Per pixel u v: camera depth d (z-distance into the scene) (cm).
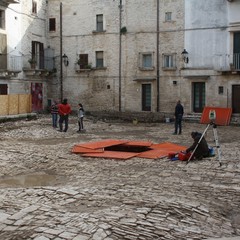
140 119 2920
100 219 704
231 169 1224
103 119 3011
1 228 691
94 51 3234
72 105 3347
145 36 3056
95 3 3203
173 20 2958
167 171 1209
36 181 1130
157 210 766
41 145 1738
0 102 2633
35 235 645
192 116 2892
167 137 2047
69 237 634
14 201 843
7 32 2897
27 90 3141
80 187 979
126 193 907
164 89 3020
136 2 3070
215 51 2828
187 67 2928
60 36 3338
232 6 2748
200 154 1377
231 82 2788
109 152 1519
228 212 830
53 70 3353
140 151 1647
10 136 2028
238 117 2747
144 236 648
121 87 3166
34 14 3206
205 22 2848
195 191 969
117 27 3144
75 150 1548
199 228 710
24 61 3102
